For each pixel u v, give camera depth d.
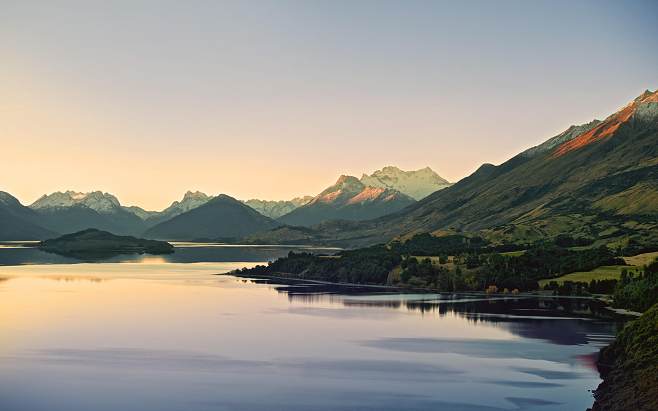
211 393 120.62
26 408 111.94
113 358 147.75
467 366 141.12
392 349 159.38
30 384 126.06
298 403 114.94
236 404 114.31
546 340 171.12
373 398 117.69
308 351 156.62
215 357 149.50
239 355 151.75
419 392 121.44
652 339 125.75
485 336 177.50
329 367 140.38
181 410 110.94
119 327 189.25
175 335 176.75
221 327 191.12
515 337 176.00
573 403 114.38
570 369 138.00
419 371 136.88
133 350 156.50
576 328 190.88
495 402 115.12
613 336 177.50
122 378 130.75
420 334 180.62
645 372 114.31
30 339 168.88
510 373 135.00
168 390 122.50
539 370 137.38
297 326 193.88
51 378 130.38
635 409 102.81
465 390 122.56
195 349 158.25
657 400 101.88
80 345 161.75
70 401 115.69
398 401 116.00
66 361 144.50
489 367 140.25
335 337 175.38
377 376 132.75
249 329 187.88
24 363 142.50
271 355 152.00
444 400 116.56
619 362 131.38
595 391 120.81
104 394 119.75
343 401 116.00
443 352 155.75
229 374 134.12
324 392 121.38
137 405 113.56
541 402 115.06
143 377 131.62
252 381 128.88
